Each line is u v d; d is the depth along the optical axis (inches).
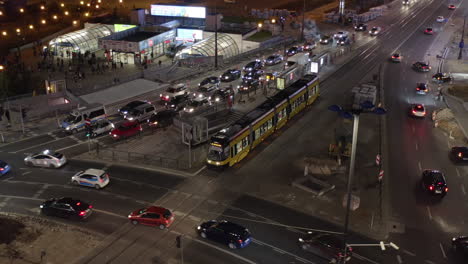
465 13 5447.8
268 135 2148.1
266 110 2111.2
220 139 1787.6
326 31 4744.1
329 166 1830.7
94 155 1999.3
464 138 2113.7
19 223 1454.2
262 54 3789.4
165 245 1336.1
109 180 1748.3
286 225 1438.2
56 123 2409.0
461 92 2770.7
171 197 1615.4
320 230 1408.7
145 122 2416.3
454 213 1512.1
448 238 1375.5
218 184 1710.1
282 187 1686.8
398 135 2162.9
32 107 2534.5
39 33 4628.4
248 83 2824.8
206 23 4126.5
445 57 3671.3
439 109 2500.0
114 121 2407.7
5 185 1729.8
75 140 2183.8
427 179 1647.4
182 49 3659.0
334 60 3629.4
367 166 1849.2
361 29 4714.6
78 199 1600.6
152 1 6432.1
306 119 2380.7
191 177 1771.7
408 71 3299.7
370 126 2267.5
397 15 5561.0
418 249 1318.9
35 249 1321.4
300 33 4576.8
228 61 3560.5
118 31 3981.3
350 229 1416.1
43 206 1513.3
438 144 2064.5
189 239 1365.7
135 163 1905.8
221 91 2630.4
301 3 6501.0
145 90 2802.7
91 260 1267.2
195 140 2092.8
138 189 1679.4
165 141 2156.7
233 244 1304.1
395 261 1264.8
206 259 1267.2
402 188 1676.9
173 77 3179.1
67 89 2805.1
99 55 3878.0
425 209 1536.7
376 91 2655.0
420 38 4343.0
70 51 3796.8
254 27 4306.1
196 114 2353.6
